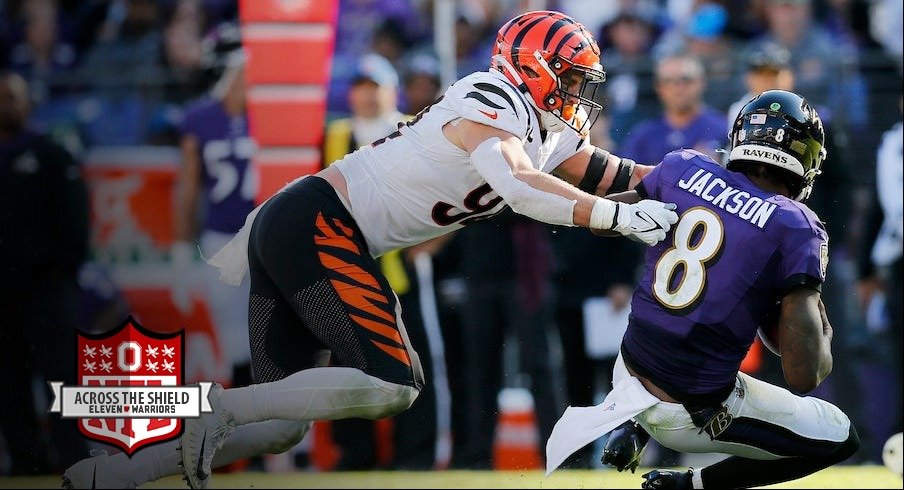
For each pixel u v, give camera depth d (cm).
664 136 2058
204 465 1320
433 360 2014
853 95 2111
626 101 2119
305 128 2105
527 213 1278
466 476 1922
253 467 2023
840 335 2036
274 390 1325
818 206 2030
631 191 1336
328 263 1338
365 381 1315
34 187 2078
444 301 2033
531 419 2050
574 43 1320
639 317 1254
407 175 1350
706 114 2070
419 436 2012
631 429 1301
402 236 1394
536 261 2045
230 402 1326
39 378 2064
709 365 1212
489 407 2033
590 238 2050
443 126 1328
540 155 1366
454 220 1392
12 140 2086
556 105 1332
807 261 1173
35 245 2075
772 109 1241
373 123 2072
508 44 1334
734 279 1192
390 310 1352
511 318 2042
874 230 2044
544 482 1838
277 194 1390
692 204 1241
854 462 2023
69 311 2091
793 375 1162
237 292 2142
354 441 2016
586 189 1444
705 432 1239
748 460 1317
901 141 2059
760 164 1245
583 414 1277
